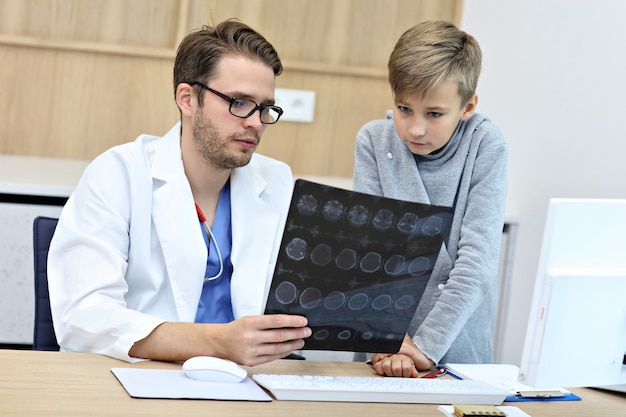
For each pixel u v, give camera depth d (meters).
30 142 3.01
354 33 3.21
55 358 1.35
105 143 3.06
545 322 1.19
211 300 1.68
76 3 2.97
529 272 2.69
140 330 1.39
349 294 1.35
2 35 2.91
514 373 1.54
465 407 1.25
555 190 2.61
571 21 2.62
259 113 1.57
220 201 1.71
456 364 1.60
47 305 1.61
